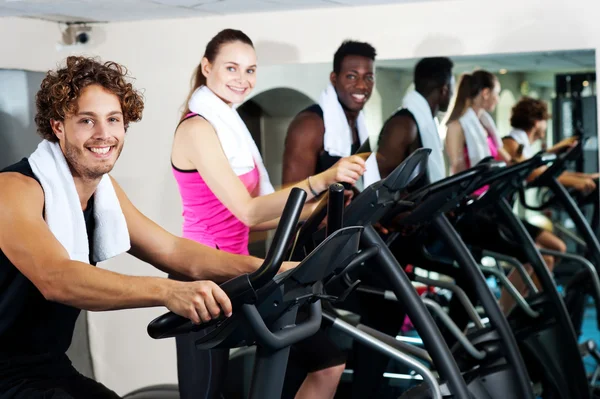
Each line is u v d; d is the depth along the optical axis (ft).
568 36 11.26
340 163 9.45
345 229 6.21
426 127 11.81
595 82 11.20
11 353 6.88
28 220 6.43
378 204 7.79
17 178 6.66
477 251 12.44
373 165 11.97
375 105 11.95
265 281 5.94
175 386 11.82
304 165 12.14
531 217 12.10
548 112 11.46
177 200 12.80
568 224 11.85
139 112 7.27
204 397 9.09
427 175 11.87
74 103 6.77
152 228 7.77
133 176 12.97
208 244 10.87
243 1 11.30
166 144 12.80
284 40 12.18
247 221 10.25
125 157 12.98
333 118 12.03
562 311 11.55
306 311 6.90
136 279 6.06
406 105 11.84
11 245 6.31
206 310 5.81
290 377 10.98
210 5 11.59
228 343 6.26
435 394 8.14
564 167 11.57
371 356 11.51
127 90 7.07
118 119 7.00
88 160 6.88
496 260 12.57
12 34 12.37
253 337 6.20
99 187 7.32
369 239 8.33
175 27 12.63
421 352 9.45
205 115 11.15
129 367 13.07
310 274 6.32
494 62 11.54
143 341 13.00
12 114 11.76
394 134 11.90
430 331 8.52
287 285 6.21
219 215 10.78
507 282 11.68
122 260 13.03
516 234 11.57
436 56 11.71
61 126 6.89
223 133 11.22
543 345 11.66
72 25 13.01
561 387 11.57
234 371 12.34
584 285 12.07
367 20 11.89
